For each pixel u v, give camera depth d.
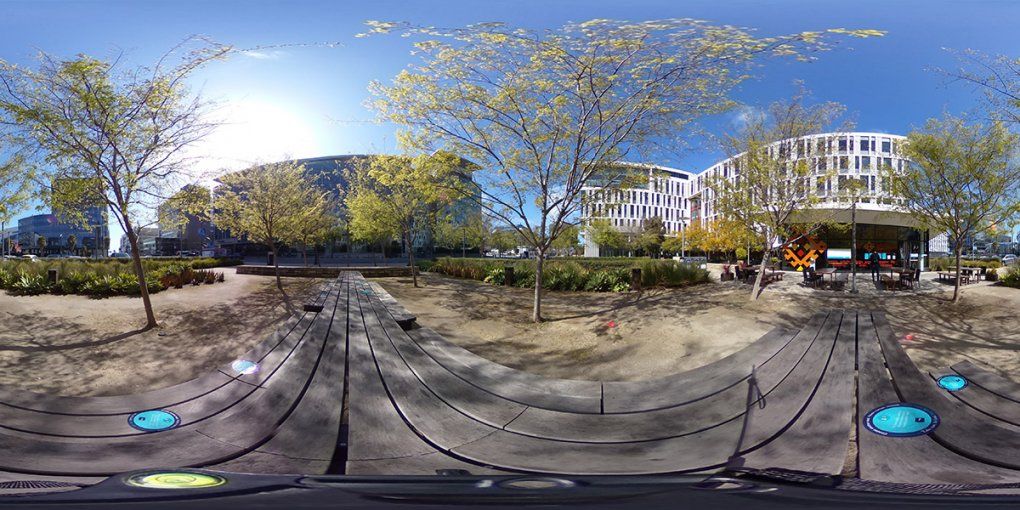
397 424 3.88
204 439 3.60
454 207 19.58
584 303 13.73
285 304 13.16
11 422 3.86
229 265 39.31
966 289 15.63
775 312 10.88
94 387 6.09
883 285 18.12
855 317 7.84
